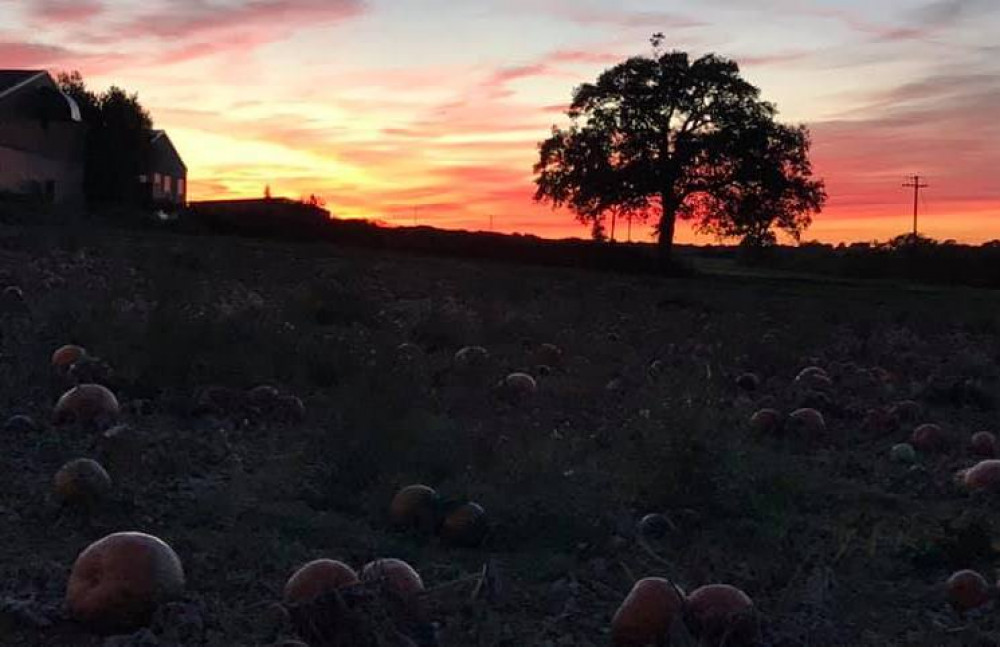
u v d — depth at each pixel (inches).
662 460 347.9
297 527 308.0
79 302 638.5
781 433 490.6
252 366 512.7
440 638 220.8
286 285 968.3
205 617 233.3
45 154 2273.6
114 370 479.5
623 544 308.3
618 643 232.5
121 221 1808.6
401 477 350.9
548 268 1868.8
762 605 259.1
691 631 228.4
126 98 2495.1
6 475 335.9
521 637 240.7
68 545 282.5
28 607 230.7
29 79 2273.6
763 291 1644.9
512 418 476.1
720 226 2608.3
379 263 1370.6
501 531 312.5
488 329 775.1
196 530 303.1
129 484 333.1
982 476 404.2
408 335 740.7
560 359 676.7
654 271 2111.2
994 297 1852.9
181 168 3105.3
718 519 335.6
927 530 343.6
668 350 750.5
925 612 271.4
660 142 2554.1
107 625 226.8
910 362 805.2
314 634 203.5
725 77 2518.5
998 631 258.7
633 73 2539.4
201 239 1505.9
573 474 378.0
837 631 248.2
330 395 484.1
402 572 238.1
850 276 2876.5
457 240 2021.4
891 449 476.7
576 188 2576.3
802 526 337.4
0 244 1084.5
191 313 539.5
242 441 412.5
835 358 828.0
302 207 2127.2
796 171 2581.2
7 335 573.9
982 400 625.0
